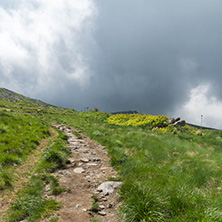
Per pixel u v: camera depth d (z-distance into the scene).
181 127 23.81
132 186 4.67
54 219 3.65
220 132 19.72
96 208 4.18
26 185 5.22
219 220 3.15
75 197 4.82
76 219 3.72
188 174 6.15
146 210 3.66
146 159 8.08
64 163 7.48
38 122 17.44
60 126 19.67
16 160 6.91
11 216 3.72
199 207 3.58
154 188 4.42
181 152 9.66
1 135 9.21
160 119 24.47
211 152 11.04
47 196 4.74
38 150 9.32
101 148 10.93
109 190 5.12
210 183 5.67
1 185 4.85
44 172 6.29
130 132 17.06
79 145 11.35
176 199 3.77
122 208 3.97
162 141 12.59
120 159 7.85
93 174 6.69
